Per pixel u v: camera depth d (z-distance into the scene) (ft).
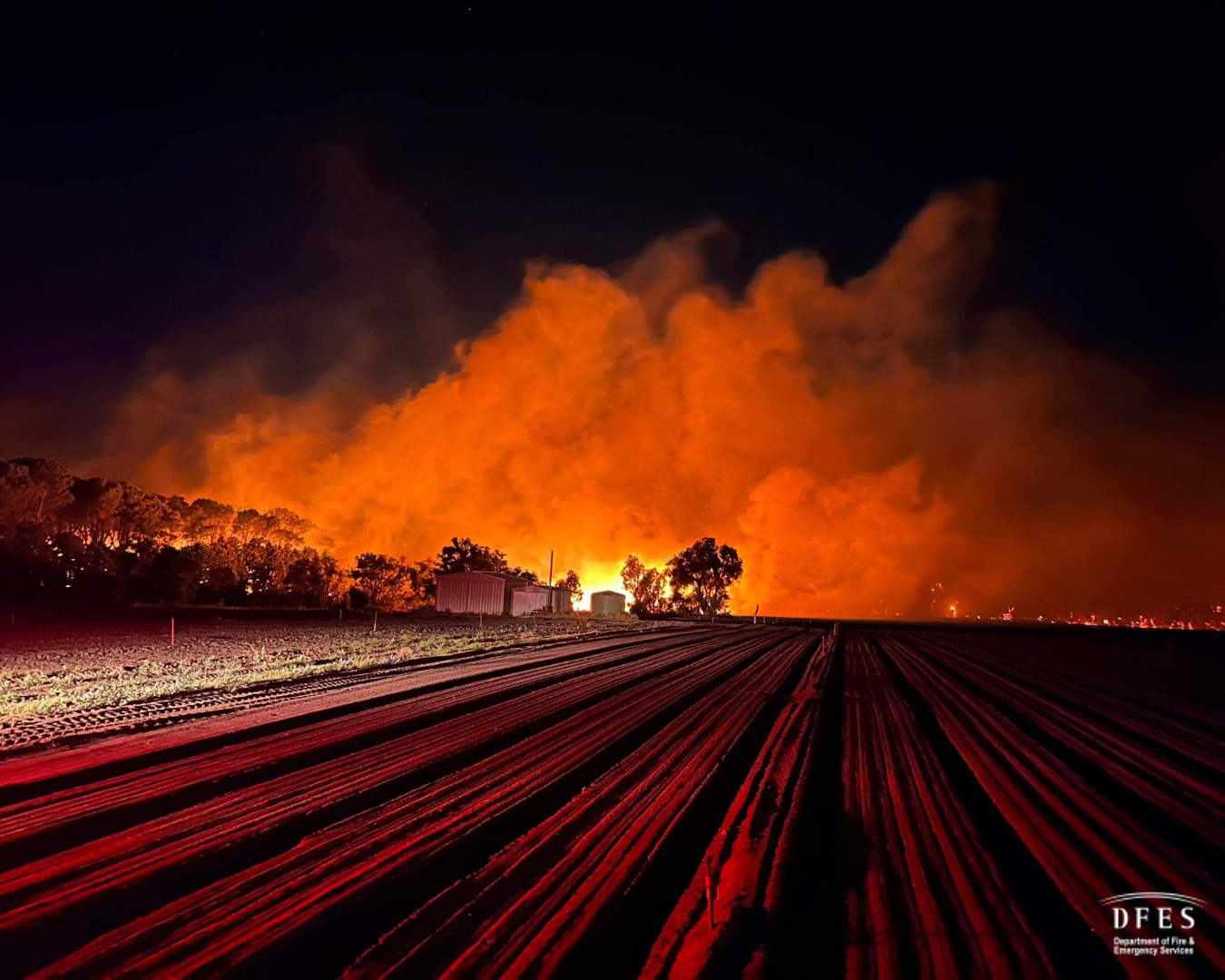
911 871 26.73
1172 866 28.78
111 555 215.31
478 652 104.37
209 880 24.47
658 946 20.80
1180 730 61.72
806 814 33.09
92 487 255.70
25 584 186.70
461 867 25.95
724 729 52.39
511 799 34.09
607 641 137.08
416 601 259.80
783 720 57.11
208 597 215.10
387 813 31.78
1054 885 26.35
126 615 163.32
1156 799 39.11
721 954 20.49
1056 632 230.07
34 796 33.60
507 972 19.01
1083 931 22.75
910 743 49.49
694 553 281.74
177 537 282.56
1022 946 21.33
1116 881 26.96
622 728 51.80
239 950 19.83
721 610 284.41
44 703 55.88
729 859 27.37
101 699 58.23
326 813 31.60
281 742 44.93
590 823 30.94
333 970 19.02
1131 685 94.68
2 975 18.47
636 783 37.35
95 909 22.20
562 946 20.36
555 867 26.11
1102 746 53.26
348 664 82.53
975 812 34.73
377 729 49.34
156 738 45.44
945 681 89.04
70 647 101.09
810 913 23.31
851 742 49.49
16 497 215.31
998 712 66.44
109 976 18.47
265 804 32.60
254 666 81.41
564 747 45.39
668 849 28.04
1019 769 44.14
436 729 50.31
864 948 20.93
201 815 31.04
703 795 35.37
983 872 26.84
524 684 72.95
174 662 84.17
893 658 119.75
